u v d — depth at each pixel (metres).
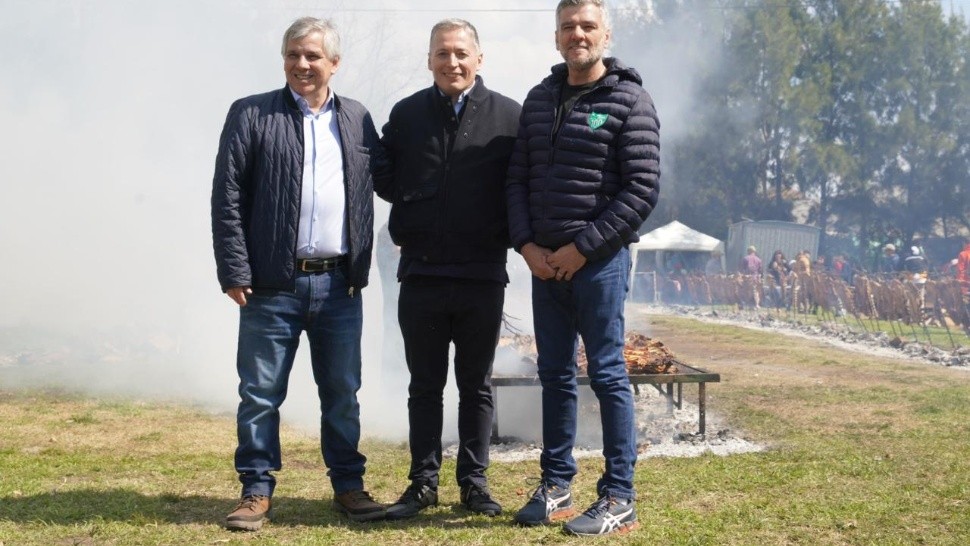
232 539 3.27
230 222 3.49
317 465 4.64
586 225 3.47
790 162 37.16
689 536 3.33
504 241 3.75
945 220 38.03
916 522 3.57
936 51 38.22
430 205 3.68
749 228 30.20
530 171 3.58
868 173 37.56
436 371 3.78
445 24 3.69
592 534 3.35
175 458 4.69
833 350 11.43
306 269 3.56
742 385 7.89
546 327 3.62
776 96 37.19
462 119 3.69
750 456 4.83
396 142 3.79
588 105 3.47
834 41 38.88
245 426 3.54
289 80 3.58
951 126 37.72
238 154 3.50
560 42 3.49
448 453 4.88
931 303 13.35
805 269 19.78
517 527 3.48
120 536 3.28
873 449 5.04
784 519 3.59
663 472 4.42
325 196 3.58
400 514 3.60
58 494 3.84
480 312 3.72
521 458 4.78
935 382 8.17
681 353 11.02
